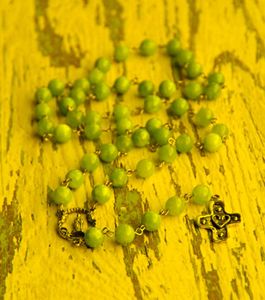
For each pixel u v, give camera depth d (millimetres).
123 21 463
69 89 424
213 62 438
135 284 342
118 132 394
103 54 446
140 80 431
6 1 471
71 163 388
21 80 430
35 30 457
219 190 374
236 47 444
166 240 356
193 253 352
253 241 354
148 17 465
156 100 404
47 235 358
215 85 409
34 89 426
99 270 346
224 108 412
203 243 355
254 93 419
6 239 357
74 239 352
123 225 350
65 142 394
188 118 407
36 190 375
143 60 442
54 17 465
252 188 375
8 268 347
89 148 394
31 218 364
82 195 374
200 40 450
